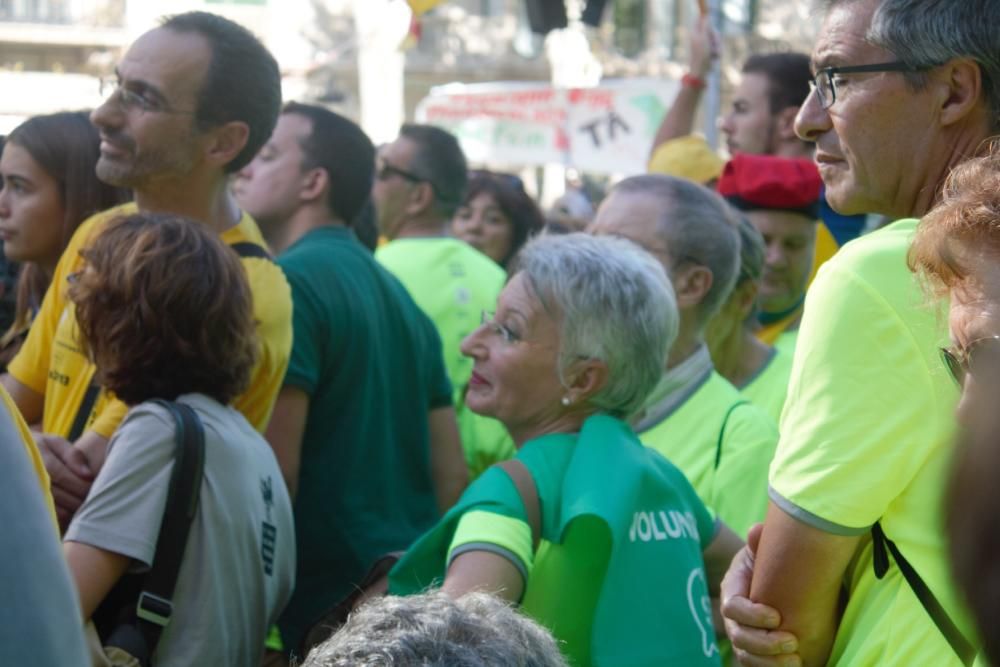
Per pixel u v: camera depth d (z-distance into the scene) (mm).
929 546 2061
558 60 22422
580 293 2883
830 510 2096
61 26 23734
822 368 2131
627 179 3766
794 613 2184
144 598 2691
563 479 2715
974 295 1712
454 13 27562
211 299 2932
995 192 1757
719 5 9547
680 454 3453
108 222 3037
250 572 2889
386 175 5680
